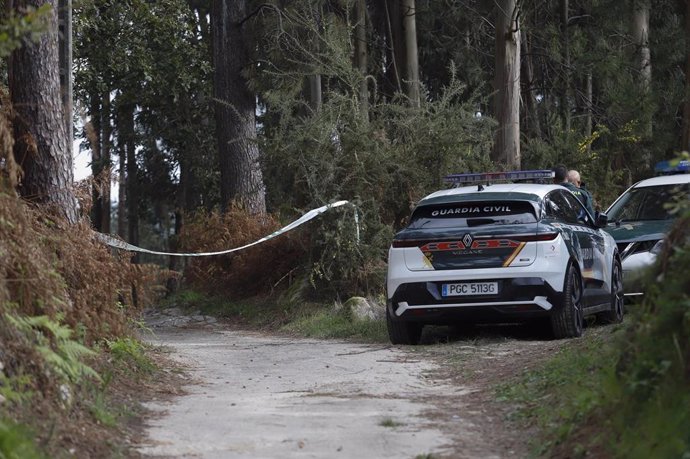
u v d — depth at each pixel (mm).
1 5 12891
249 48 28297
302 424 8477
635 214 17297
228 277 23203
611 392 7492
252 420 8664
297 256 21547
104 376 9914
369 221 19656
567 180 17375
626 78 32438
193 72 34125
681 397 6672
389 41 35688
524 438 7895
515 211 13727
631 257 16266
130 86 35125
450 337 14922
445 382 10867
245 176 28031
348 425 8430
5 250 8742
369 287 19516
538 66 37000
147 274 12445
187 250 25250
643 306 7672
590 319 15859
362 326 16391
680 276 7375
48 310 9070
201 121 42781
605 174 27547
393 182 20109
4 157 9633
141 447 7605
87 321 10789
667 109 33969
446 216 13898
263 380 11281
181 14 32625
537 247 13445
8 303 8180
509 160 24938
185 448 7582
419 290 13719
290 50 27766
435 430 8250
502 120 24984
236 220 24438
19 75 11727
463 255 13609
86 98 35125
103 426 7980
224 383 11062
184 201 45312
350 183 19562
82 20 27016
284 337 17203
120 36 31297
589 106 34125
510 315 13531
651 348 7293
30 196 11445
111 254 12188
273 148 19938
